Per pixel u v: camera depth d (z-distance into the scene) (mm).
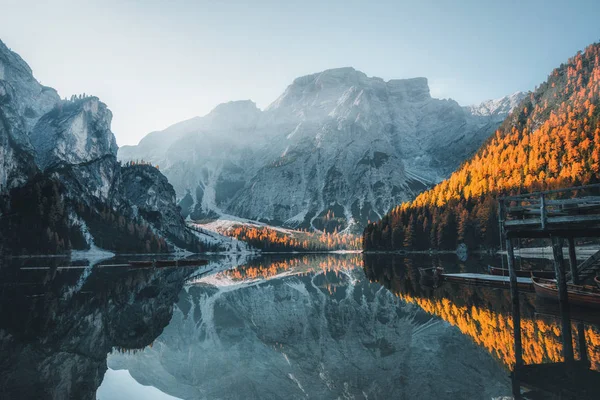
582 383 12648
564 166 151250
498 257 106188
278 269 97188
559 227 23922
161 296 43156
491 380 13734
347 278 63531
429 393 13156
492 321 23672
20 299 35062
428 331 22406
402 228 166500
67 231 188875
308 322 28406
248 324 28531
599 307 24797
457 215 142375
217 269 99062
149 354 20594
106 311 31344
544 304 29297
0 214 178875
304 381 15922
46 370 16250
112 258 174625
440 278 51031
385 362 17516
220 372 17641
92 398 13633
